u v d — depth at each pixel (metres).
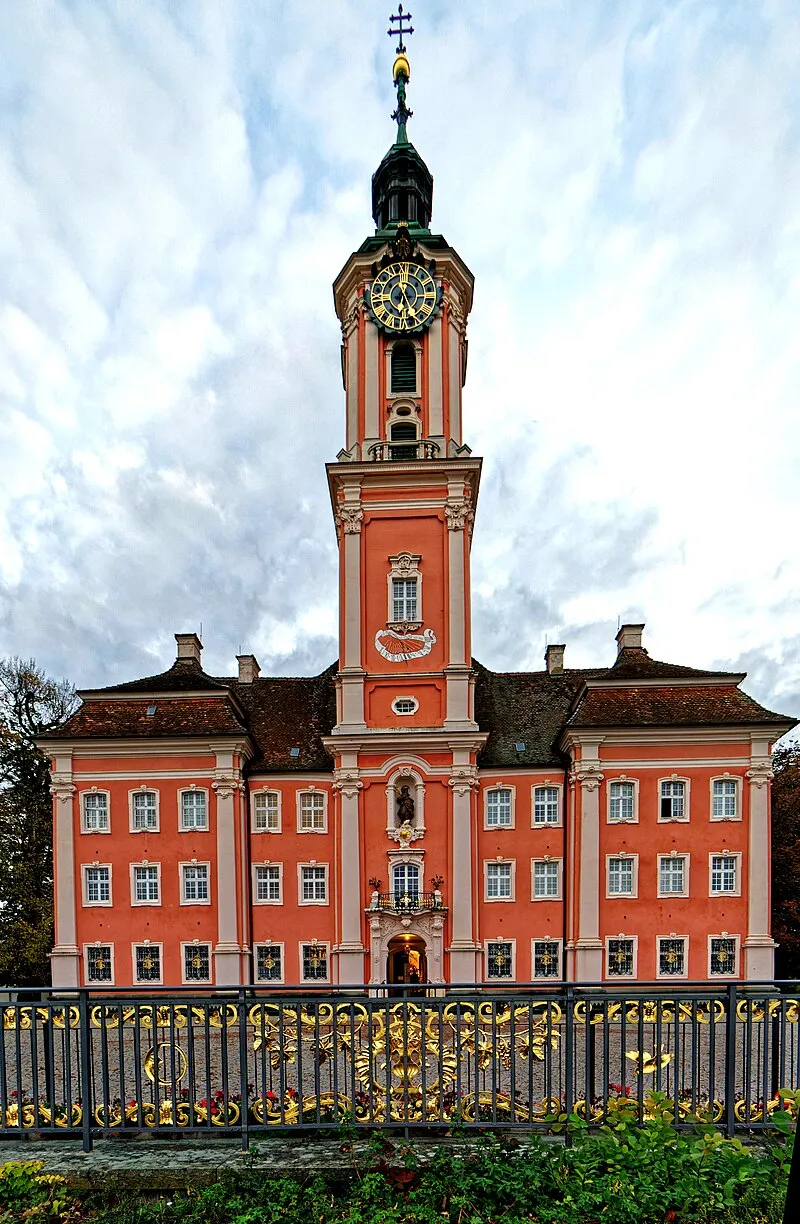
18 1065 7.14
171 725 27.81
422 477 28.42
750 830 26.28
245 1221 5.38
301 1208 5.55
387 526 28.64
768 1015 7.00
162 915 26.92
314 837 27.95
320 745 29.50
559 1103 6.91
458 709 27.33
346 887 26.67
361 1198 5.63
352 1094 6.85
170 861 27.12
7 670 34.47
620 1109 6.75
